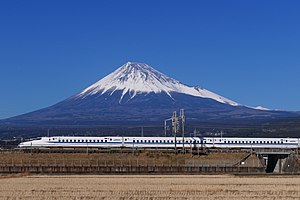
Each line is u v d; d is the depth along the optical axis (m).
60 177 122.56
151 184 105.62
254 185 103.75
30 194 90.25
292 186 102.12
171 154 158.50
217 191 93.62
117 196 87.81
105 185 103.50
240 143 189.00
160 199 85.06
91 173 134.75
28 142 185.50
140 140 185.75
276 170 167.00
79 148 176.00
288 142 190.75
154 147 183.75
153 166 141.38
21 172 136.38
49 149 166.38
